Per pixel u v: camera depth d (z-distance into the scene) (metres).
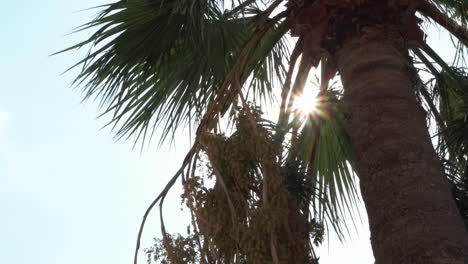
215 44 6.24
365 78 5.00
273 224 4.50
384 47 5.15
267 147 4.79
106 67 6.02
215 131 5.20
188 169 5.10
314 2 5.46
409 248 4.15
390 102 4.81
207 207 4.87
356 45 5.21
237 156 4.87
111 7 5.92
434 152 4.65
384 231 4.31
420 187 4.36
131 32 6.02
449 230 4.17
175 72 6.44
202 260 4.79
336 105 6.94
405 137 4.61
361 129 4.80
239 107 5.07
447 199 4.36
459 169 6.39
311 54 5.55
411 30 5.40
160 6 5.59
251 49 5.57
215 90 6.60
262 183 4.85
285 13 5.68
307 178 5.52
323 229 4.90
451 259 4.05
